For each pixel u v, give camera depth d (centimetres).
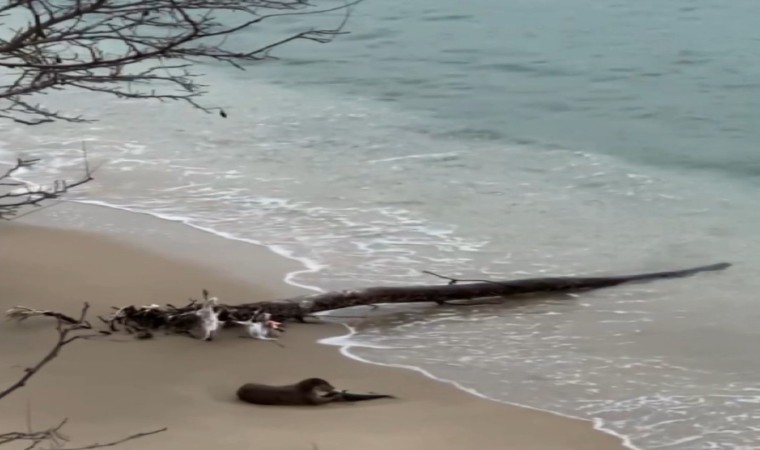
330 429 1318
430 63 4012
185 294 1823
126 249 2053
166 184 2541
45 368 1483
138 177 2602
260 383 1471
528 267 2016
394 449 1262
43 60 1243
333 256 2050
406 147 2917
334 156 2822
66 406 1361
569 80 3728
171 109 3331
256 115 3275
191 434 1285
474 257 2062
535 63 3975
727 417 1396
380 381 1502
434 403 1430
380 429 1328
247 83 3766
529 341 1659
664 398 1455
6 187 2464
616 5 4975
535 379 1517
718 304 1811
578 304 1811
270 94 3584
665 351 1620
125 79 1200
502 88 3641
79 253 2016
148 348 1577
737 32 4350
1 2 3538
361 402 1424
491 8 5025
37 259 1973
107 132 3030
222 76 3881
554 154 2838
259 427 1316
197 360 1540
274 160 2777
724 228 2242
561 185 2561
